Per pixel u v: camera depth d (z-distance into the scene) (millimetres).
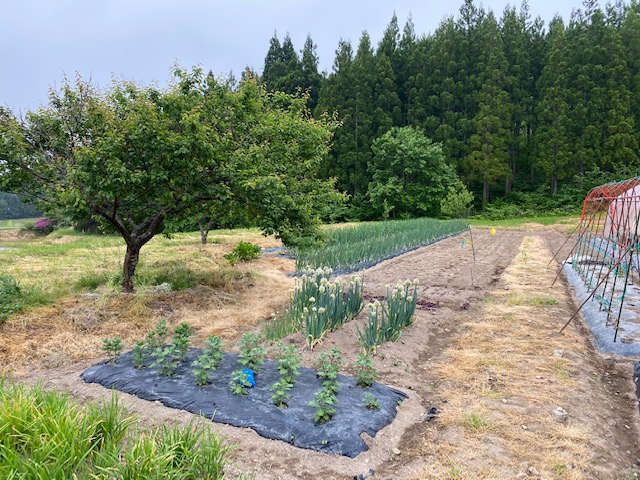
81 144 6672
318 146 9773
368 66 39031
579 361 5145
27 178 6727
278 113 9570
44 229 29828
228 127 7930
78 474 2773
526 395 4262
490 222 29344
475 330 6316
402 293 6125
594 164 32312
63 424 2990
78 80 6988
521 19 43562
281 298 7977
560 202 33062
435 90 38625
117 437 3203
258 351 4371
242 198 6996
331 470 3121
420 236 16969
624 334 5809
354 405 3895
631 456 3438
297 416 3670
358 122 36719
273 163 8023
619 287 8398
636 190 10727
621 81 32781
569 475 3078
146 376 4422
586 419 3838
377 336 5523
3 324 5633
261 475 3047
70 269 10188
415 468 3168
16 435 2910
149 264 10398
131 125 6250
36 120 6797
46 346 5285
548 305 7664
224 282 8500
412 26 45344
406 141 33906
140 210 7641
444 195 34469
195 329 6270
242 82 9812
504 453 3336
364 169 36469
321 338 5613
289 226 8008
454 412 3953
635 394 4457
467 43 39656
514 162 37281
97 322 6066
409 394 4344
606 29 34562
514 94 37688
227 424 3625
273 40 46469
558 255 13922
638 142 32719
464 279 10047
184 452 2889
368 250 12133
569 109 33438
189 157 6422
